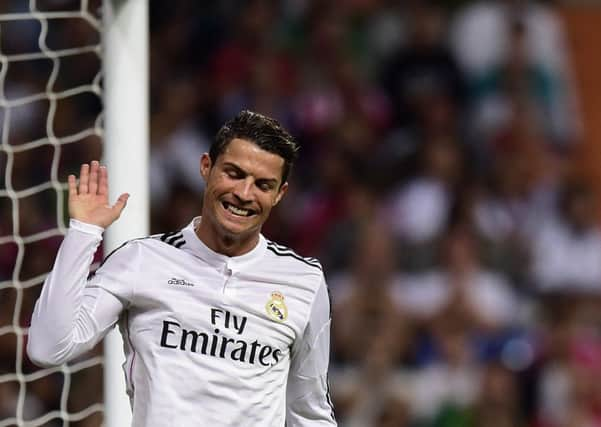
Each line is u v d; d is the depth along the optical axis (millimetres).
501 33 26750
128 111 12156
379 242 23781
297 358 9805
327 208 24172
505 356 22938
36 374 14609
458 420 22297
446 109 25969
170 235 9531
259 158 8984
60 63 22906
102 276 9203
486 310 23422
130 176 12094
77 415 15445
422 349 22875
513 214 24828
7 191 15000
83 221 8766
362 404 22297
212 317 9203
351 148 25062
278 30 25891
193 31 25609
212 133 24641
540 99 26578
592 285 24594
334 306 22984
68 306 8578
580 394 23016
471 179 25188
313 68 25703
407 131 25688
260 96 25141
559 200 25234
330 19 26203
